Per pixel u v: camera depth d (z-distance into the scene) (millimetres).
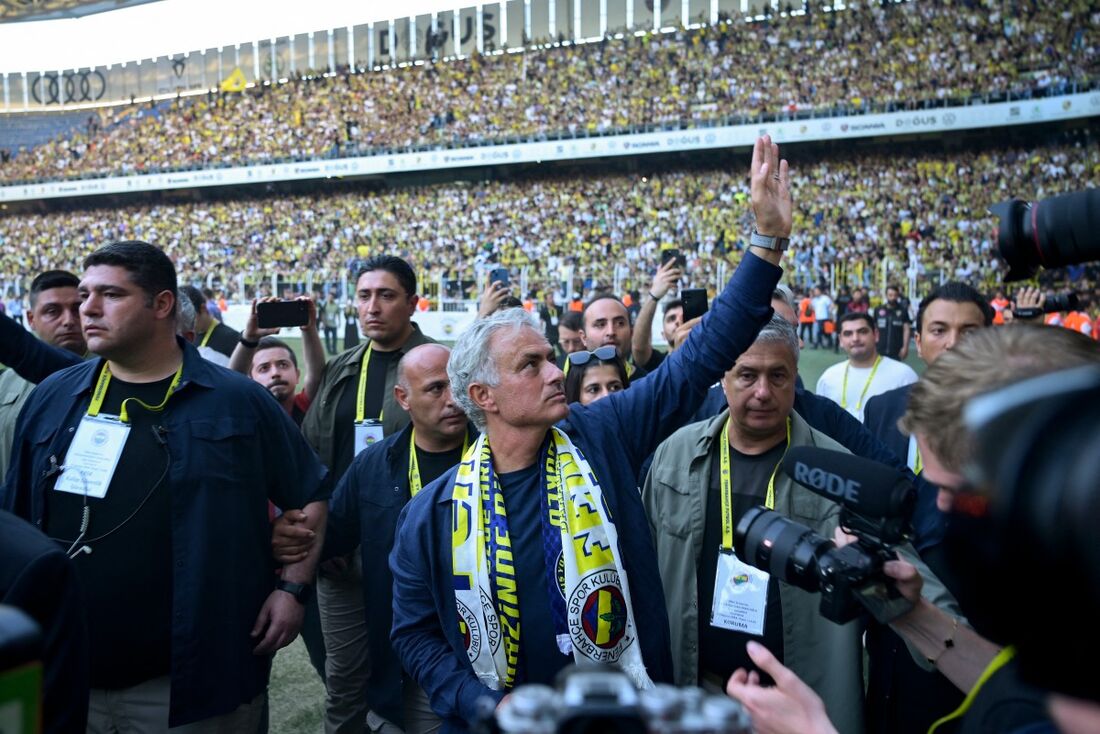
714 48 23594
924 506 1891
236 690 2225
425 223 25672
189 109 29922
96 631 2119
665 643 1779
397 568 1896
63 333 3564
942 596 1757
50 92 31672
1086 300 17062
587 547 1684
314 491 2486
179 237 28484
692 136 23297
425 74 26844
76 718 1320
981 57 20812
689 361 1946
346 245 26344
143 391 2264
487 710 715
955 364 989
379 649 2631
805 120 22203
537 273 23312
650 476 2330
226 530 2217
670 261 4516
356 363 3711
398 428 3496
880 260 19922
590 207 24188
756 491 2164
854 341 5441
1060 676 491
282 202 27469
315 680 3992
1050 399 514
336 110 27672
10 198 30719
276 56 29234
